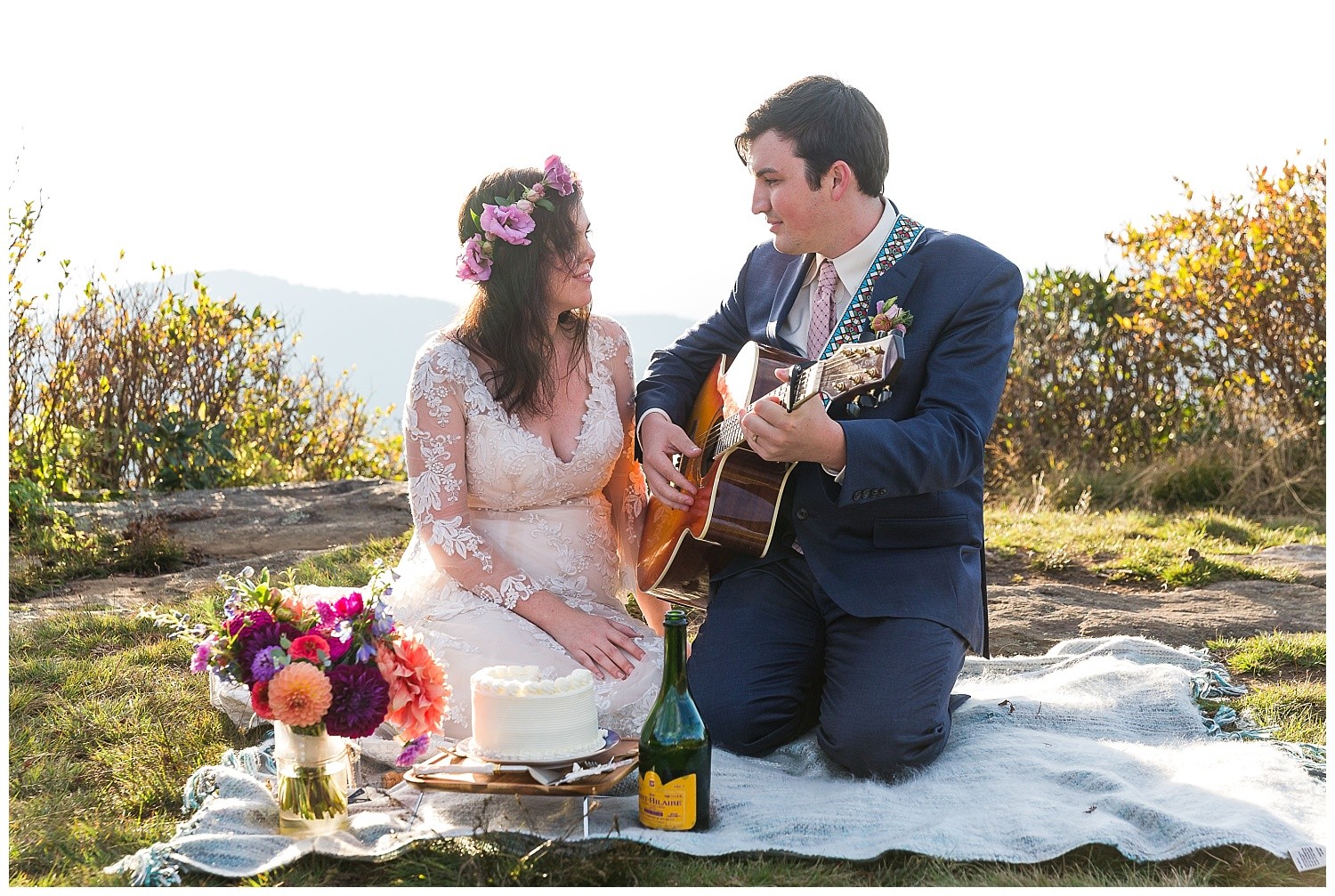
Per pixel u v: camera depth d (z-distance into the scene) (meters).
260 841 2.38
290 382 8.77
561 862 2.29
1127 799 2.50
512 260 3.08
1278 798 2.53
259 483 8.09
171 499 6.95
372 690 2.39
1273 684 3.55
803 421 2.65
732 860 2.34
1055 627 4.25
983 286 2.96
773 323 3.25
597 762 2.46
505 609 3.02
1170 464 7.50
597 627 3.00
